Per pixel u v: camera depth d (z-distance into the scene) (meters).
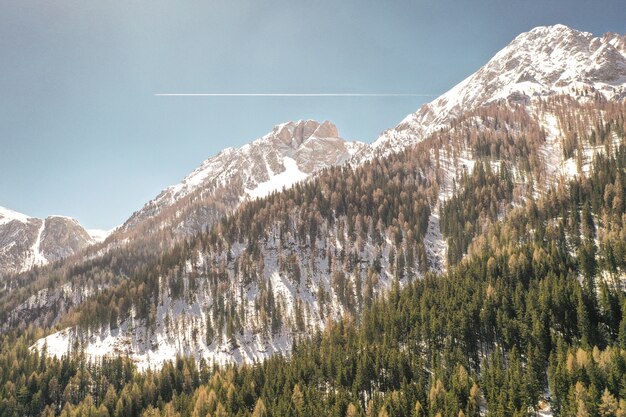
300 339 142.38
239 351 153.12
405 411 84.19
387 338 113.56
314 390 101.56
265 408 97.38
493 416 76.62
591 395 72.50
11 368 148.38
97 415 120.12
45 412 129.88
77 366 148.38
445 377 90.44
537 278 112.50
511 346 96.12
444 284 124.12
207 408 105.56
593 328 91.38
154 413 113.81
